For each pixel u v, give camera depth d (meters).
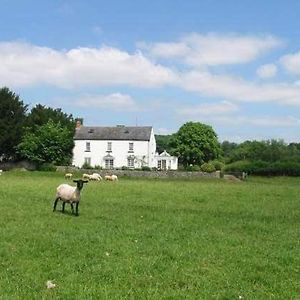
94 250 15.78
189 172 88.00
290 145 136.75
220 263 14.58
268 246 17.61
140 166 110.38
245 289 11.91
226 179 84.31
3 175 74.88
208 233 20.12
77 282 11.93
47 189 42.72
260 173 95.56
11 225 20.56
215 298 11.07
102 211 27.11
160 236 18.92
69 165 105.50
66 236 18.30
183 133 136.25
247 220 25.17
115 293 11.12
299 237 19.91
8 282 11.67
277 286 12.27
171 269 13.55
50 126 101.00
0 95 103.94
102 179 74.62
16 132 101.62
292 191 50.25
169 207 30.56
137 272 13.13
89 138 112.25
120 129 114.62
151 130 114.25
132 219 24.08
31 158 98.88
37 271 12.86
